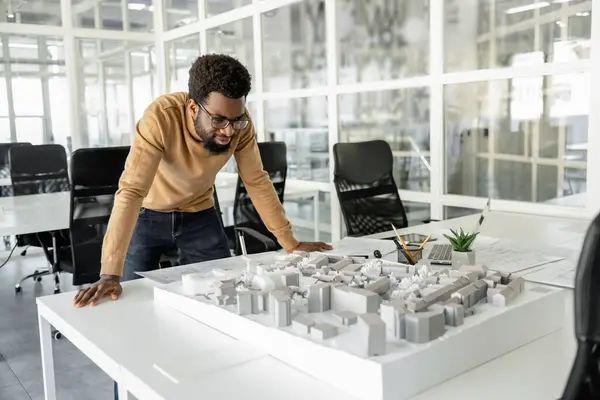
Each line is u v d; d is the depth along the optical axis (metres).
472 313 1.03
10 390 2.49
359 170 2.96
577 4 2.59
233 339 1.13
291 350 0.99
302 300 1.15
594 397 0.71
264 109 4.68
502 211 2.91
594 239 0.74
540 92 2.80
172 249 2.35
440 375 0.92
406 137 3.54
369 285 1.13
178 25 5.70
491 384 0.91
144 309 1.35
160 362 1.02
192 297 1.29
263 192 1.98
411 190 3.56
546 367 0.98
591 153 2.60
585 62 2.57
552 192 2.83
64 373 2.63
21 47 5.36
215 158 1.86
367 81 3.71
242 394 0.89
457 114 3.21
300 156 4.40
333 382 0.91
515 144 2.96
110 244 1.53
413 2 3.37
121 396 1.04
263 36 4.57
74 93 5.61
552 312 1.15
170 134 1.77
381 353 0.87
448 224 2.53
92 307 1.37
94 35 5.61
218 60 1.53
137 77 6.02
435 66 3.23
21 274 4.54
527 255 1.83
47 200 3.80
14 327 3.30
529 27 2.80
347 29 3.82
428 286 1.14
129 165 1.67
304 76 4.25
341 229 4.02
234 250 3.14
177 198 2.03
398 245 1.71
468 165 3.20
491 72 2.96
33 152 4.36
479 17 3.00
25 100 5.45
